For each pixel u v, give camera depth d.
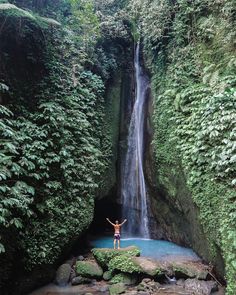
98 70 11.01
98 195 10.20
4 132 6.25
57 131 7.82
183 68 8.90
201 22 8.76
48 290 6.64
